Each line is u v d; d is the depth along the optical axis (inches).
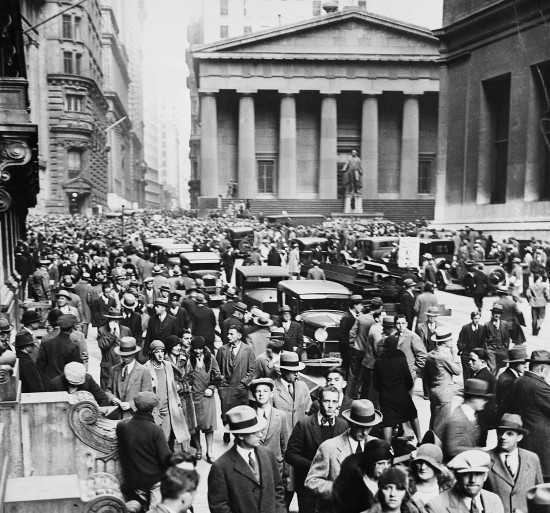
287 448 283.0
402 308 652.1
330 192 3282.5
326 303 666.2
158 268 809.5
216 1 4439.0
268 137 3417.8
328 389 274.8
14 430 310.2
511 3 1753.2
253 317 543.2
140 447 277.0
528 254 1099.3
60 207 3129.9
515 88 1791.3
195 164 5275.6
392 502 192.9
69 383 332.8
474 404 303.1
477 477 213.8
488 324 499.8
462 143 2039.9
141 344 555.8
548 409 307.0
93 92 3385.8
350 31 3245.6
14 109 468.8
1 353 323.3
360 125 3452.3
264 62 3235.7
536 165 1749.5
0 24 601.3
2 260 613.3
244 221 2603.3
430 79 3284.9
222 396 420.5
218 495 235.0
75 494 284.0
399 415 378.0
